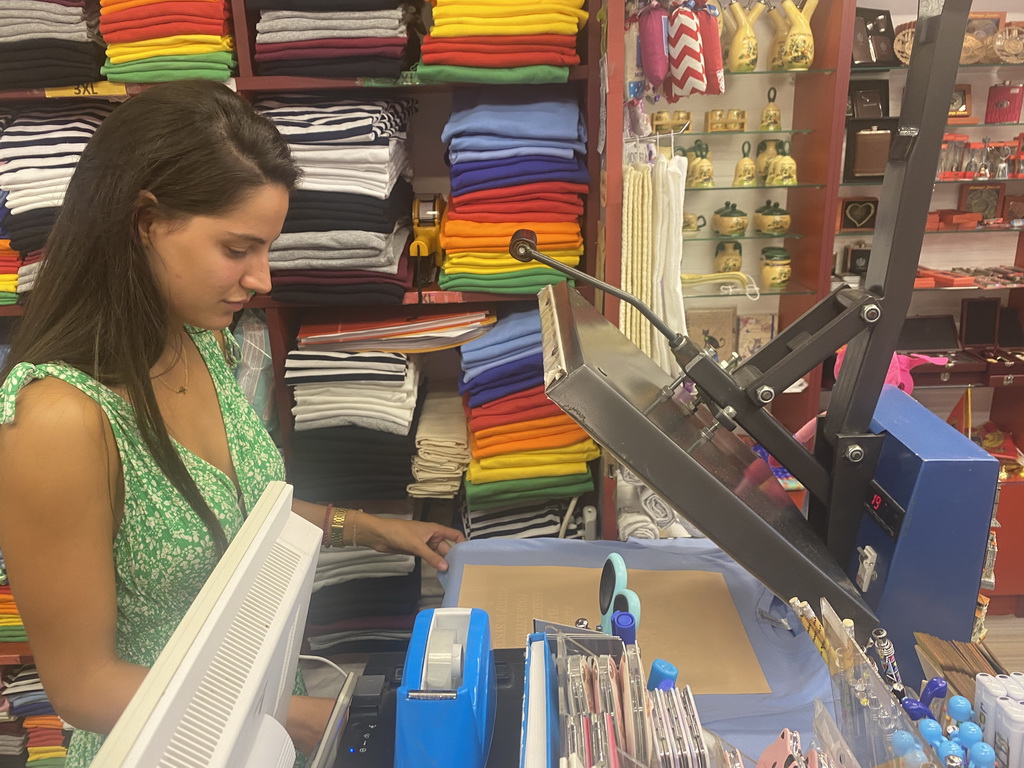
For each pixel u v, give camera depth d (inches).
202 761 16.7
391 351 74.0
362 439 74.2
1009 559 92.0
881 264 36.8
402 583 78.5
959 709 28.0
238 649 19.7
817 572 34.4
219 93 33.7
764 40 78.3
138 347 33.9
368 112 66.3
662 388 40.7
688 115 78.5
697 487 33.1
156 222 32.7
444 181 87.9
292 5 63.3
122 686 31.7
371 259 67.7
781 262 79.1
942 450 36.5
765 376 37.2
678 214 61.2
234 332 74.5
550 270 70.2
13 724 80.8
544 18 63.7
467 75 65.3
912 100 34.4
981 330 94.0
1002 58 81.0
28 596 31.6
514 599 47.0
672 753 22.7
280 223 35.5
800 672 39.7
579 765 22.8
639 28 65.1
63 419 31.2
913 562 37.0
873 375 37.7
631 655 27.7
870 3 84.3
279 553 24.0
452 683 29.6
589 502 82.4
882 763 25.0
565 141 68.2
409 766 27.3
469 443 76.3
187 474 36.2
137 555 35.7
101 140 32.7
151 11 62.7
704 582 48.1
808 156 77.0
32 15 63.2
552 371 33.3
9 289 69.3
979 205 88.6
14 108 72.2
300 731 34.8
